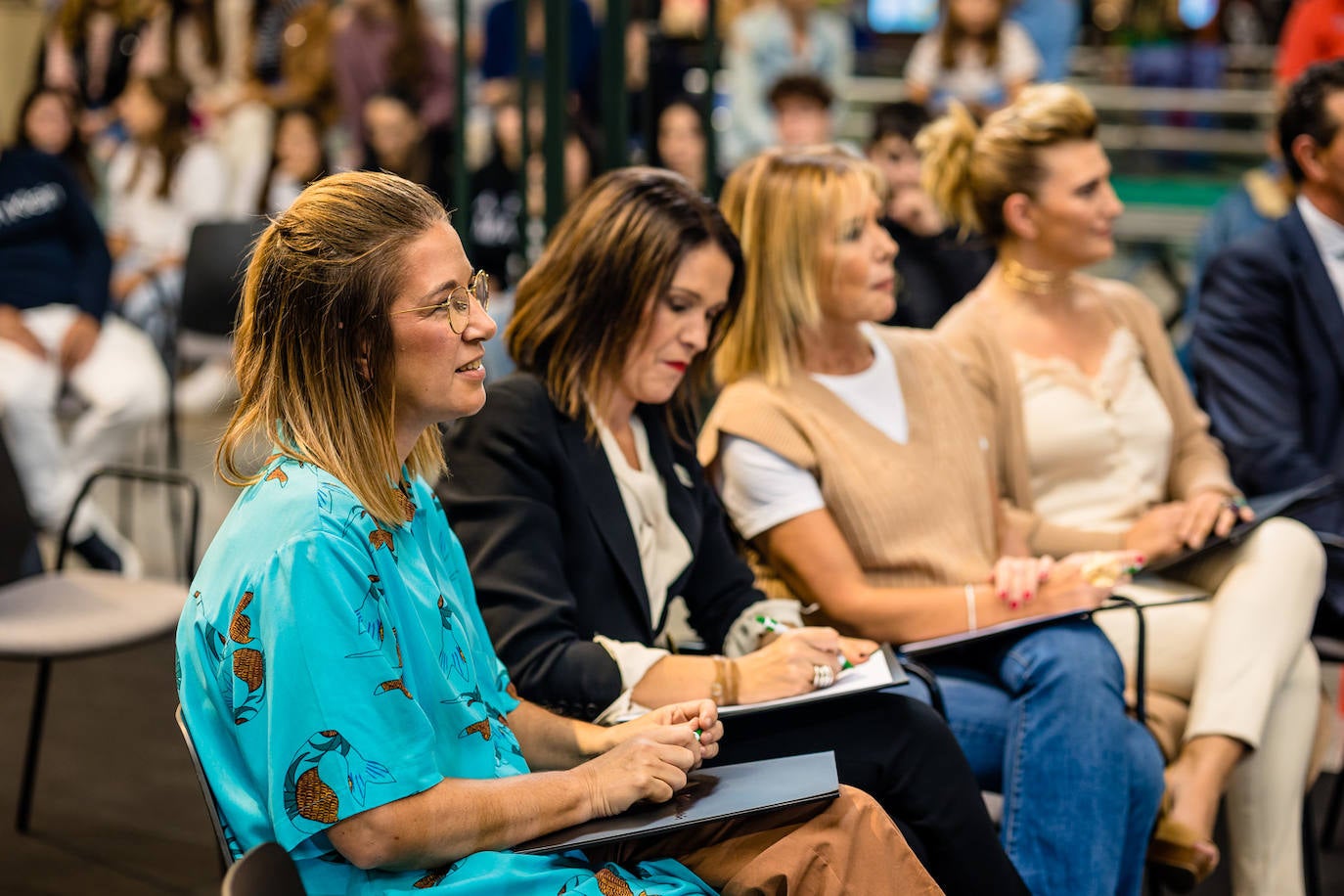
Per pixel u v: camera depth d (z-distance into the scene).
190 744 1.51
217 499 5.41
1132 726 2.26
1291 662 2.53
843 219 2.39
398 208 1.56
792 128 4.91
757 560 2.46
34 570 3.08
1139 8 8.20
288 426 1.54
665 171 2.17
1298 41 4.99
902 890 1.69
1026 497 2.75
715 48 3.35
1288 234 3.17
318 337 1.53
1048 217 2.79
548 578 2.01
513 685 1.96
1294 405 3.13
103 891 2.76
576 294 2.10
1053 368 2.82
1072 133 2.77
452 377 1.58
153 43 6.81
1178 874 2.33
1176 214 6.55
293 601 1.45
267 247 1.56
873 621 2.33
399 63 6.32
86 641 2.72
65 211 4.73
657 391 2.14
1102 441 2.79
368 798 1.45
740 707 1.94
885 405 2.48
